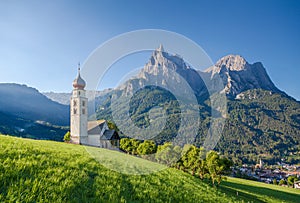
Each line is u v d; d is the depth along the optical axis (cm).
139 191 646
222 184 2988
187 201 724
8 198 399
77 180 565
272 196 2970
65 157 777
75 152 940
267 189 3609
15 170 509
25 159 607
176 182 934
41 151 771
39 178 510
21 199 409
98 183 601
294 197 3288
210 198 888
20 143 841
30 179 478
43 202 422
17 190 427
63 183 517
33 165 579
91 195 518
